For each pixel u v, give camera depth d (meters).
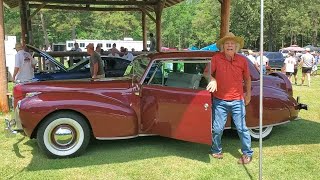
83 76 9.61
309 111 8.93
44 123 5.14
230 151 5.65
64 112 5.17
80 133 5.29
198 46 77.88
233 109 4.96
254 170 4.84
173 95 5.16
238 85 4.91
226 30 9.40
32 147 5.84
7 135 5.39
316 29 64.44
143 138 6.34
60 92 5.35
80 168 4.91
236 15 51.84
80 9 16.72
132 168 4.91
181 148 5.79
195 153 5.54
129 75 6.34
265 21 52.47
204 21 65.69
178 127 5.14
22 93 5.88
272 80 6.23
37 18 43.22
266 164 5.06
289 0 49.69
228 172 4.77
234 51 4.84
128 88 5.54
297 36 75.88
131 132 5.39
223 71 4.86
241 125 5.00
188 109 5.03
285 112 5.98
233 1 50.31
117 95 5.48
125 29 59.78
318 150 5.70
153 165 5.03
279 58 28.61
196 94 4.96
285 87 6.47
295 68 16.95
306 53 16.16
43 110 5.04
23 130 5.15
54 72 9.70
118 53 17.02
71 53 15.94
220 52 5.06
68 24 46.44
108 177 4.61
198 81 5.36
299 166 4.98
